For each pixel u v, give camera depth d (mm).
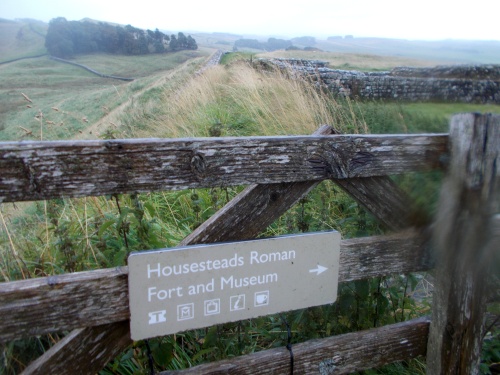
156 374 1852
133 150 1546
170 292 1684
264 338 2537
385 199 2049
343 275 2033
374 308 2471
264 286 1833
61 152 1462
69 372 1668
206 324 1774
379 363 2211
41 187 1465
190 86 10133
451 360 2160
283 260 1838
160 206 3947
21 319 1531
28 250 2846
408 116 2148
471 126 1859
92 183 1523
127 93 15000
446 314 2117
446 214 2012
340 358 2117
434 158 2002
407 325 2232
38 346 2135
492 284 2324
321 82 7203
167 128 6801
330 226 3332
